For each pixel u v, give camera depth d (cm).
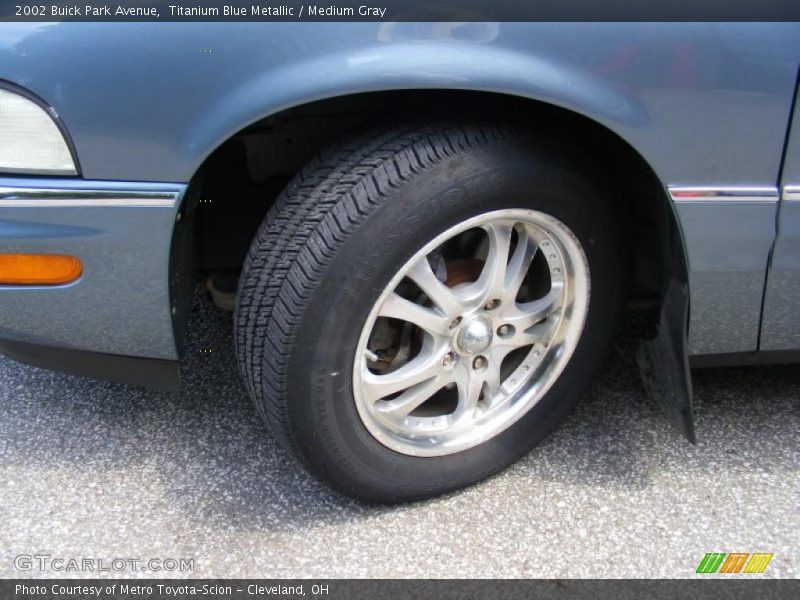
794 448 217
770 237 176
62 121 150
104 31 144
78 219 158
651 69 156
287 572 180
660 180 168
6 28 143
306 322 164
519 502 200
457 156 161
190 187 163
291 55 147
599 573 181
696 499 201
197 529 191
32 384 238
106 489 202
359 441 183
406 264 167
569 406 210
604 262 191
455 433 198
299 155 191
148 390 236
